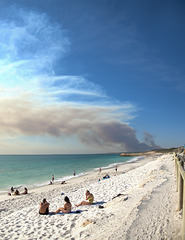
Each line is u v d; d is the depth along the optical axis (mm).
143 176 18312
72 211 10211
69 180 34688
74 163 94312
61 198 16672
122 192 13008
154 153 168875
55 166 77562
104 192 14523
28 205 17438
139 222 5566
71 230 7184
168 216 5469
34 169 65062
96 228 6281
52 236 6895
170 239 4258
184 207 3730
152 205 6832
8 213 14688
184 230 3695
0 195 23938
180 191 5551
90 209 9789
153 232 4793
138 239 4648
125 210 7328
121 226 5578
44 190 25375
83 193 16391
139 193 9586
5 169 67188
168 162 25344
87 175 41188
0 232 8242
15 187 30047
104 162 97625
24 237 7277
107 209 8625
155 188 9555
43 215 10297
